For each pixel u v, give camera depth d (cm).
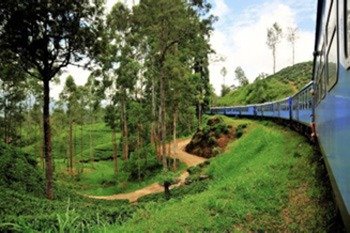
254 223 1102
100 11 2245
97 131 10231
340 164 505
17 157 3134
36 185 2797
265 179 1436
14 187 2531
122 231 1017
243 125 4844
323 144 918
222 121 5506
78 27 2197
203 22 3447
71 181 5297
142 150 4834
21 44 2169
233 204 1196
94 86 4744
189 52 3841
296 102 2564
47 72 2288
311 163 1505
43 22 2150
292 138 2431
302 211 1127
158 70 3875
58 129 6238
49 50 2250
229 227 1067
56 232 928
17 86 4728
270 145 2541
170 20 3422
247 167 2114
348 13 384
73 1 2119
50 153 2372
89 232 991
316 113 1256
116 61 4191
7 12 2044
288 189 1324
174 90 4109
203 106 7819
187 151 5494
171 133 5981
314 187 1251
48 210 1661
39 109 5594
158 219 1120
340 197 532
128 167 4797
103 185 4791
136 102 5019
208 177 3016
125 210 1408
